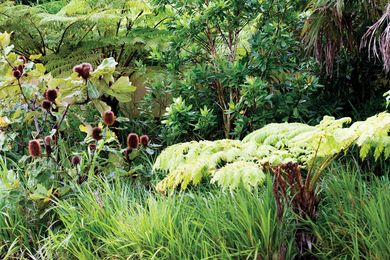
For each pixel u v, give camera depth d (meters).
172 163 2.80
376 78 4.36
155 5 4.50
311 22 3.95
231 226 2.48
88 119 4.32
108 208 2.78
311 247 2.54
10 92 3.33
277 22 4.08
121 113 5.00
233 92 4.19
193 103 4.18
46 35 5.23
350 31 3.99
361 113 4.23
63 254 2.69
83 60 5.10
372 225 2.41
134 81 5.23
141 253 2.39
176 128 3.84
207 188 3.25
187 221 2.49
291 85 3.96
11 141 3.52
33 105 3.29
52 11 6.43
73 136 4.22
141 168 3.33
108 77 3.08
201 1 4.12
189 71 4.11
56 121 3.34
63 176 3.15
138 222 2.58
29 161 3.57
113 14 5.09
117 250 2.54
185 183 2.63
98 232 2.70
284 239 2.47
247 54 4.22
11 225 2.93
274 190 2.42
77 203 3.04
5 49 3.30
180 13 4.25
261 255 2.38
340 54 4.30
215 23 4.04
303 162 2.90
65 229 2.72
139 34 5.05
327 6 3.83
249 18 4.09
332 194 2.84
